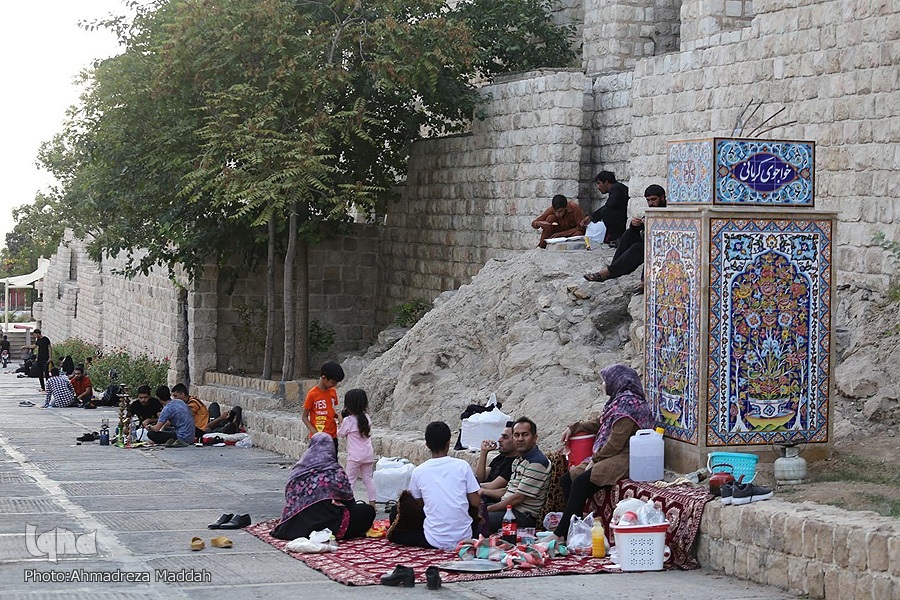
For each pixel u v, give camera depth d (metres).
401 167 29.61
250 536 12.45
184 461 20.59
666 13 25.91
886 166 16.59
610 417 12.41
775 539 10.31
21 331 78.69
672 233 12.81
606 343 17.58
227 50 26.42
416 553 11.53
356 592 9.87
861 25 17.09
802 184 12.58
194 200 25.78
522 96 25.31
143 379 35.81
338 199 26.00
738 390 12.36
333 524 12.09
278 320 30.83
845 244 17.20
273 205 25.11
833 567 9.76
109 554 11.28
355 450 14.41
